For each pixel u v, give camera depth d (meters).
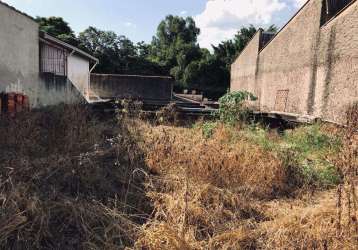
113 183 4.07
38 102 9.29
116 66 36.09
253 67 23.09
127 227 3.10
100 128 6.48
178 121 8.86
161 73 40.88
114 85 18.61
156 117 8.73
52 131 5.51
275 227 3.19
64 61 12.52
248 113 9.11
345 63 10.89
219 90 39.34
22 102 8.29
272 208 3.74
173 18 56.91
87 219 3.15
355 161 4.13
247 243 3.01
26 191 3.32
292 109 15.48
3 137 4.91
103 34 37.44
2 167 3.80
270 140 6.51
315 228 3.12
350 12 10.59
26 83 9.29
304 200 4.02
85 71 16.38
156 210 3.46
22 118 5.84
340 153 4.87
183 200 3.47
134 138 5.59
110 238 2.91
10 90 8.34
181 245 2.80
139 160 4.77
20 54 8.88
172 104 9.46
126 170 4.38
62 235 2.98
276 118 9.30
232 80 31.33
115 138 5.51
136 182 4.13
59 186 3.73
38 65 10.16
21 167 3.83
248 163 4.61
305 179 4.50
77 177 3.88
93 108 8.95
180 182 4.01
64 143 5.10
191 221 3.27
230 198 3.79
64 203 3.27
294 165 4.77
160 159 4.76
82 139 5.38
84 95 16.06
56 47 11.74
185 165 4.54
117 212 3.30
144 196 3.73
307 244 2.90
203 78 39.38
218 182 4.23
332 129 7.29
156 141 5.46
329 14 12.45
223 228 3.22
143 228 3.05
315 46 13.15
